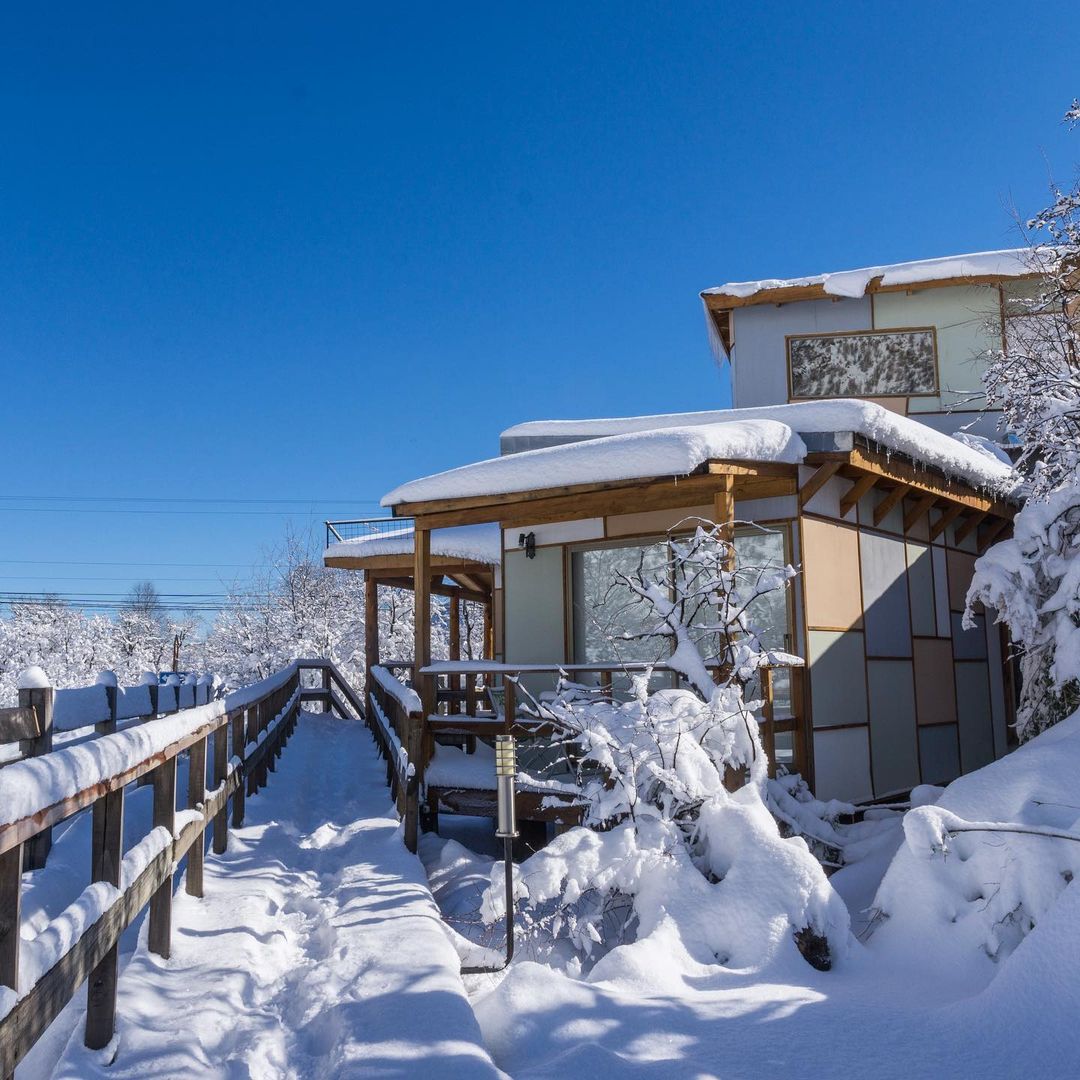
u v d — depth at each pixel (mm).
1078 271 10758
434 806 9359
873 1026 4039
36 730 4270
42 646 50281
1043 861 4727
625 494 8820
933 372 14523
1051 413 8070
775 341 15148
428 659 9898
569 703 6805
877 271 14477
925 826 5121
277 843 7383
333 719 20562
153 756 3625
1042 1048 3699
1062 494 7859
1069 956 3965
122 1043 3418
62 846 5180
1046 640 7801
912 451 9609
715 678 7574
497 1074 3182
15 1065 2215
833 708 9219
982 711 12305
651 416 10789
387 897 5684
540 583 10641
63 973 2602
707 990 4629
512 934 5258
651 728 6188
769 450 8328
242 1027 3812
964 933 4824
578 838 5898
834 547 9539
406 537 16406
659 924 5258
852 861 7129
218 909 5355
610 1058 3588
